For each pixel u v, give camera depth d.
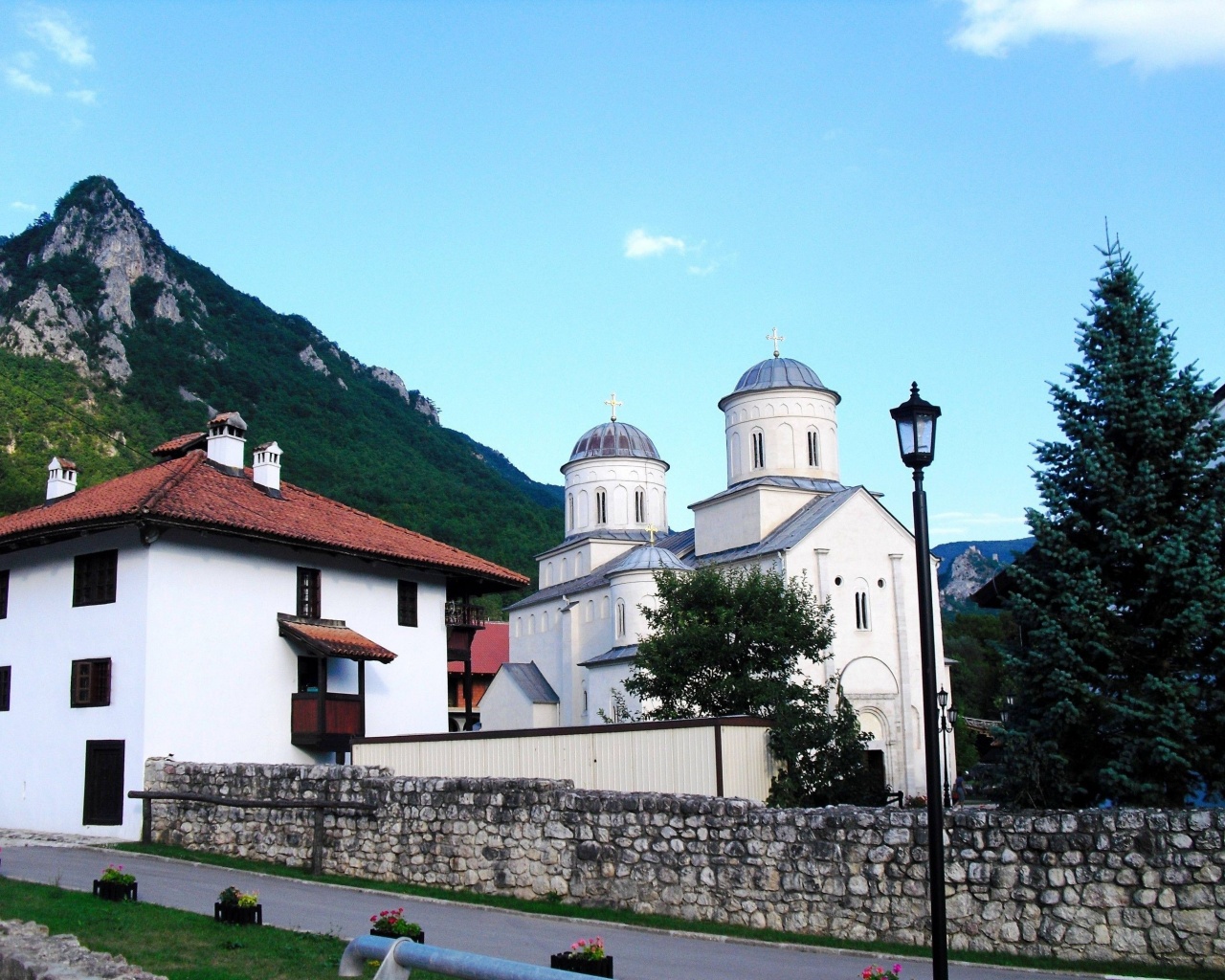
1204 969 11.41
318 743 26.06
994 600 19.30
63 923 12.56
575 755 21.16
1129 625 14.47
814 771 21.84
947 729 35.88
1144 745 13.59
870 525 46.38
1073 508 15.09
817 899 13.85
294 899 16.38
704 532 52.44
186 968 10.60
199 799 21.47
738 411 53.28
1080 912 12.15
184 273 137.50
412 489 104.94
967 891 12.84
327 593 28.17
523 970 6.52
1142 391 14.80
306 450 104.25
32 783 25.66
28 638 26.58
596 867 15.79
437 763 23.03
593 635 54.91
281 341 138.38
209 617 25.17
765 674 28.64
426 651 31.00
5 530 26.28
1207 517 14.12
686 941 13.67
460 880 17.23
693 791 19.61
